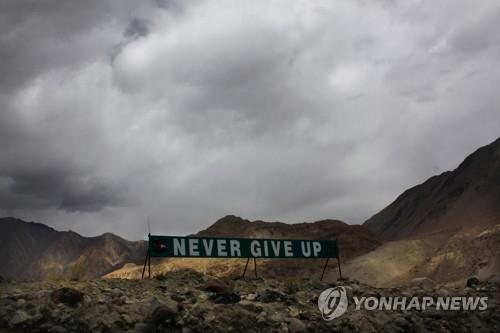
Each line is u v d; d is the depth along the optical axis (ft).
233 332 43.80
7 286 50.01
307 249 81.61
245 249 77.15
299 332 46.11
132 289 54.08
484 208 624.18
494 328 56.80
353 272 463.42
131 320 42.98
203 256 73.41
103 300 46.09
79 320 41.88
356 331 48.65
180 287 57.77
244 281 67.77
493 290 69.46
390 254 497.87
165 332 42.27
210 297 51.62
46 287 50.08
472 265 360.28
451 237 495.00
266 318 47.24
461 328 55.47
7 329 40.04
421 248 506.89
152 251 68.95
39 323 41.14
